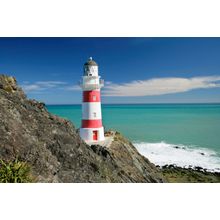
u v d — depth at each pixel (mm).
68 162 17625
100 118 34875
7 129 15875
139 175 26781
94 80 34500
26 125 17438
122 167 24953
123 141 34469
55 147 17828
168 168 39000
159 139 60125
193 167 40719
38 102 20359
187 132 62750
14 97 19062
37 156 15852
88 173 17828
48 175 15562
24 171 14258
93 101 34688
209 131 62750
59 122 19781
